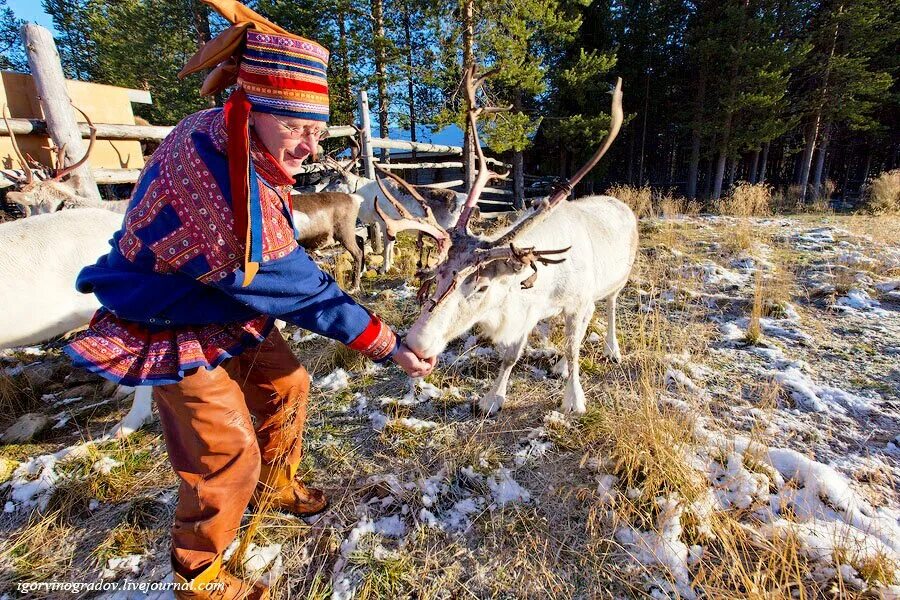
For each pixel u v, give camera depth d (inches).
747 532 83.4
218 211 52.9
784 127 647.1
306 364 154.0
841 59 645.3
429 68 526.6
